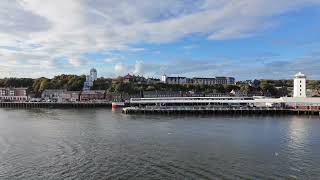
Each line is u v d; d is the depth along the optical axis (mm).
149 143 93000
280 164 72000
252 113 190000
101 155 79188
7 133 110938
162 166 70125
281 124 138625
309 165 71375
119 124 135500
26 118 162750
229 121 149875
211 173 65625
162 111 188625
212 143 93500
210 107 196750
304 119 161375
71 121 147625
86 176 64250
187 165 70812
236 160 74938
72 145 90500
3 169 68625
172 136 104500
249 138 101750
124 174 65188
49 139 99438
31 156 78625
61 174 65438
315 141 97188
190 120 153125
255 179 62406
